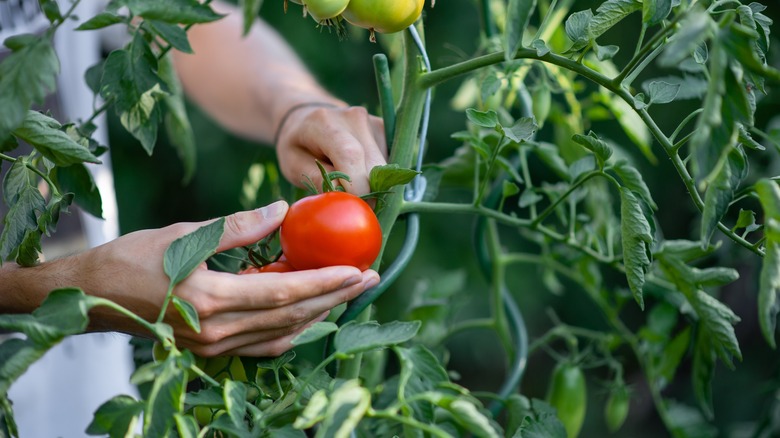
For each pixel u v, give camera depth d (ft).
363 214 2.83
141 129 2.97
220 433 2.68
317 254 2.80
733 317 3.10
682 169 2.60
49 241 4.63
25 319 2.13
